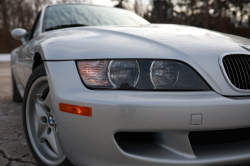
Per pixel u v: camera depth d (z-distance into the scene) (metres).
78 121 1.08
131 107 1.02
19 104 3.18
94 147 1.08
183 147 1.09
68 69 1.17
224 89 1.12
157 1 33.88
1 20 28.48
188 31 1.56
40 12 2.58
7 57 18.09
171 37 1.34
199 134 1.21
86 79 1.12
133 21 2.50
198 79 1.12
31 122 1.56
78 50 1.22
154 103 1.02
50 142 1.42
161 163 1.07
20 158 1.58
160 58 1.15
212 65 1.16
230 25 28.31
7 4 28.16
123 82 1.09
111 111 1.03
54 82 1.18
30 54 1.86
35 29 2.60
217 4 29.36
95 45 1.24
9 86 4.72
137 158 1.07
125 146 1.12
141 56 1.15
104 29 1.57
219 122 1.06
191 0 32.66
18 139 1.93
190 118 1.03
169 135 1.10
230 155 1.14
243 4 28.22
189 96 1.07
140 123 1.02
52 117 1.42
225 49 1.26
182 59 1.15
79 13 2.42
